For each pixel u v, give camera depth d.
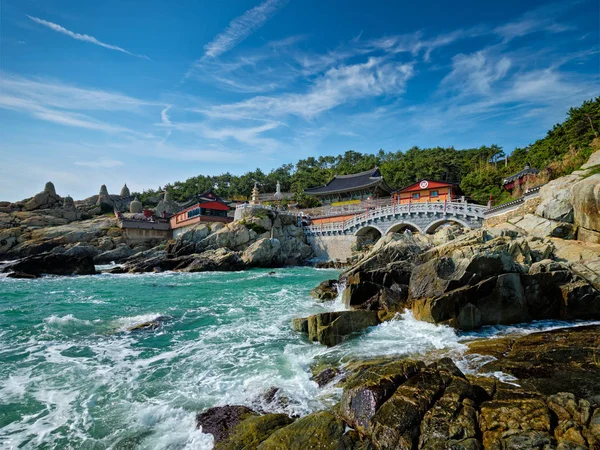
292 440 6.18
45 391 9.19
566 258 17.23
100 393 9.05
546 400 6.52
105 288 27.56
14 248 50.22
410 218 37.94
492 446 5.38
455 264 15.29
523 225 22.81
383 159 107.88
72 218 65.69
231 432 6.96
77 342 13.30
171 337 13.91
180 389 9.24
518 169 52.31
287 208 66.81
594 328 12.59
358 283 18.08
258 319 16.70
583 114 44.72
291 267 46.16
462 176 67.38
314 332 13.23
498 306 13.82
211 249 46.50
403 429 5.83
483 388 7.22
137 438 7.09
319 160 119.62
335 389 8.62
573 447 5.04
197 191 102.56
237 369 10.51
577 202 19.70
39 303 21.06
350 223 45.69
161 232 61.34
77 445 6.89
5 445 6.89
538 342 10.66
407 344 11.71
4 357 11.70
